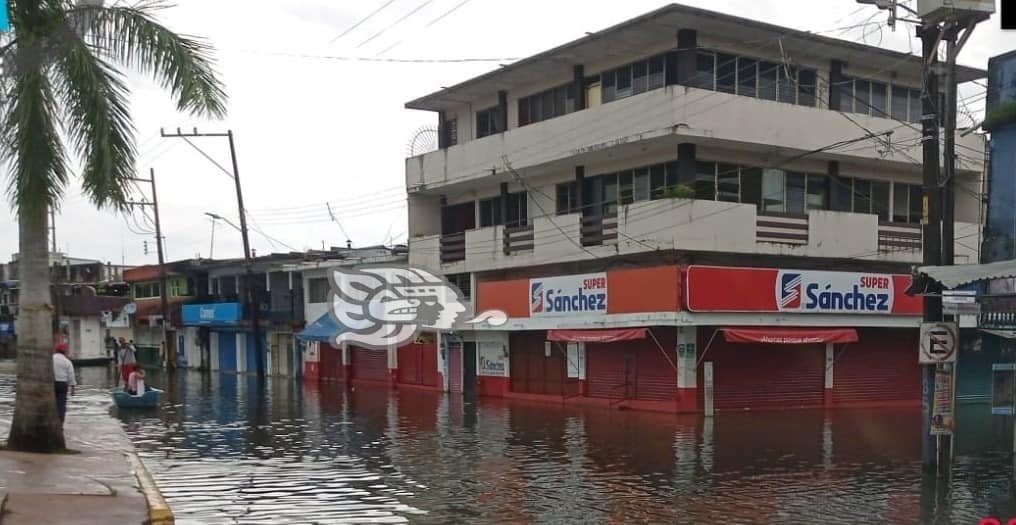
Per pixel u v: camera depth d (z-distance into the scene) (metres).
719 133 21.86
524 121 28.05
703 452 15.95
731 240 22.02
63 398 15.59
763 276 22.00
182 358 50.66
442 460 15.03
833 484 12.79
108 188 12.71
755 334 21.75
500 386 28.19
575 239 24.31
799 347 23.80
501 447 16.66
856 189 25.47
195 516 10.41
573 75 26.11
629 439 17.75
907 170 26.27
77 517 8.98
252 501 11.38
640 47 24.03
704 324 21.42
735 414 22.20
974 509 11.07
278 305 41.75
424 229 31.53
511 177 27.72
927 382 13.21
